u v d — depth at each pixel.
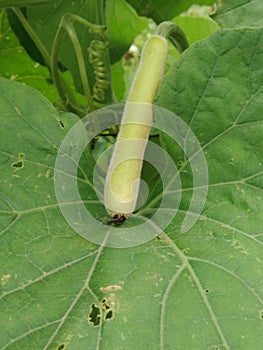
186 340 0.27
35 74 0.64
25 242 0.31
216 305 0.28
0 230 0.31
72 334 0.27
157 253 0.31
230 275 0.30
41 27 0.54
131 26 0.60
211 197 0.34
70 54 0.54
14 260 0.30
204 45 0.35
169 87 0.35
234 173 0.34
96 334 0.27
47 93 0.66
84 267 0.30
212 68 0.35
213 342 0.27
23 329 0.27
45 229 0.32
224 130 0.35
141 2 0.54
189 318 0.28
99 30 0.47
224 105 0.35
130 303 0.28
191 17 0.64
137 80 0.36
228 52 0.35
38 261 0.30
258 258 0.30
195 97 0.35
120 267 0.30
